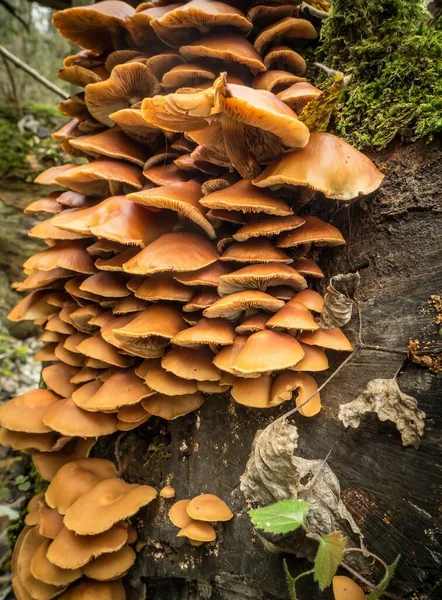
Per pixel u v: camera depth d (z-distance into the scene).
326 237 0.18
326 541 0.13
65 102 0.28
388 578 0.13
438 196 0.16
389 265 0.17
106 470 0.26
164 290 0.20
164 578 0.25
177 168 0.22
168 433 0.25
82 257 0.25
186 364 0.20
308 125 0.19
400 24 0.20
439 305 0.15
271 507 0.14
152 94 0.24
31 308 0.29
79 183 0.25
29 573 0.25
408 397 0.15
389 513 0.16
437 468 0.15
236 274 0.17
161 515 0.24
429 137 0.17
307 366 0.17
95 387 0.25
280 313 0.17
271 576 0.19
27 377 0.57
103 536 0.22
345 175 0.16
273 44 0.23
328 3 0.26
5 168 0.64
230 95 0.14
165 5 0.25
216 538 0.21
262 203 0.17
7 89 0.77
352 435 0.17
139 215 0.21
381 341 0.17
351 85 0.20
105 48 0.28
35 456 0.28
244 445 0.21
